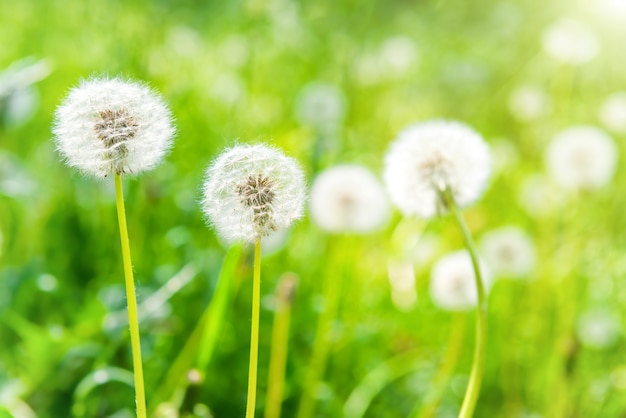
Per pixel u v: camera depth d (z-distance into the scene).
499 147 1.42
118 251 0.93
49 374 0.75
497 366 0.94
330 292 0.79
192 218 0.97
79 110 0.55
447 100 1.73
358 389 0.82
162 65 1.21
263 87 1.40
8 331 0.81
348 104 1.31
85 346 0.75
